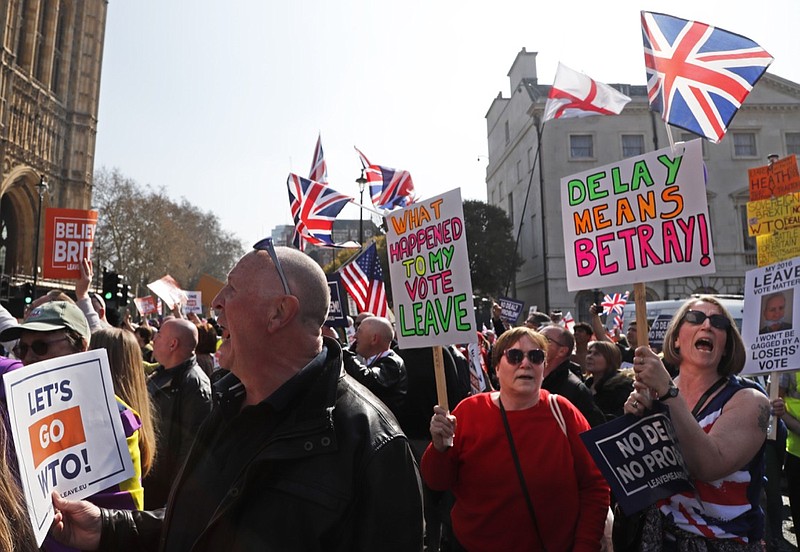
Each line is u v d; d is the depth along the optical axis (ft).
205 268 302.04
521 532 10.12
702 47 11.32
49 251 21.42
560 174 129.18
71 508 6.85
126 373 10.73
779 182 19.83
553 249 128.26
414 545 5.91
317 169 37.50
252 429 6.44
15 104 156.46
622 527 9.54
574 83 15.21
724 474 8.37
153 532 7.47
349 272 29.35
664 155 9.63
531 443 10.36
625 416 8.67
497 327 42.60
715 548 8.63
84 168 188.96
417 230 12.16
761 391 9.21
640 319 9.48
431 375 18.66
